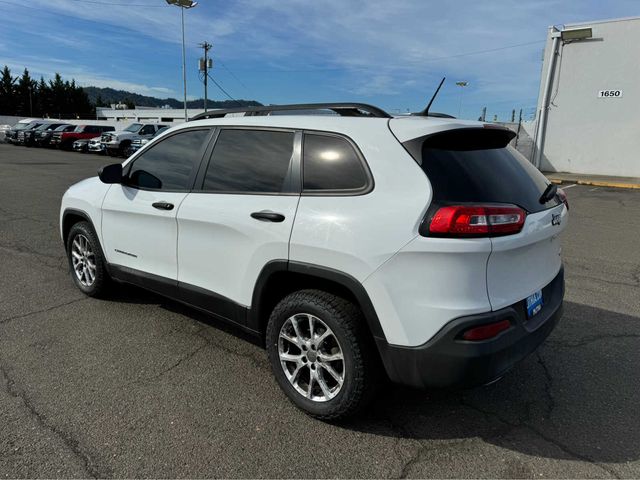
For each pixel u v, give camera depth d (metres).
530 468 2.40
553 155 20.12
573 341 3.81
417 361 2.34
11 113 77.00
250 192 2.99
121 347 3.59
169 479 2.28
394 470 2.38
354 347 2.52
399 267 2.32
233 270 3.06
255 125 3.12
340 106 2.93
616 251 6.72
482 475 2.35
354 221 2.46
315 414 2.73
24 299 4.48
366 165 2.53
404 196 2.37
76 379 3.13
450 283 2.25
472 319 2.25
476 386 2.33
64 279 5.07
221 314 3.26
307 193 2.71
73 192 4.50
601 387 3.16
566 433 2.68
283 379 2.88
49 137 29.44
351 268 2.45
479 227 2.22
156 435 2.59
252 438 2.59
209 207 3.16
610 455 2.50
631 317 4.30
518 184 2.65
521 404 2.96
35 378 3.12
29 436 2.55
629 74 18.08
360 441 2.59
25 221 7.95
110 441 2.53
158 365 3.35
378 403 2.96
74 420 2.70
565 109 19.55
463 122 2.65
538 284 2.68
